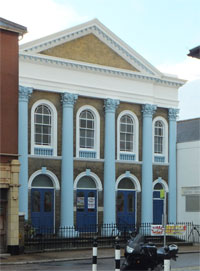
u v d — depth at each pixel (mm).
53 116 31625
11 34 24469
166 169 36156
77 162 32188
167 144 36344
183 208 35656
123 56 34125
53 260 22469
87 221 32375
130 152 34531
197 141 35281
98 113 33250
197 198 34812
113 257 24438
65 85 31750
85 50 32625
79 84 32281
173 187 36062
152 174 35031
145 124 34812
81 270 18688
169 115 36406
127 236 30969
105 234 32125
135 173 34438
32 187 30734
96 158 32906
